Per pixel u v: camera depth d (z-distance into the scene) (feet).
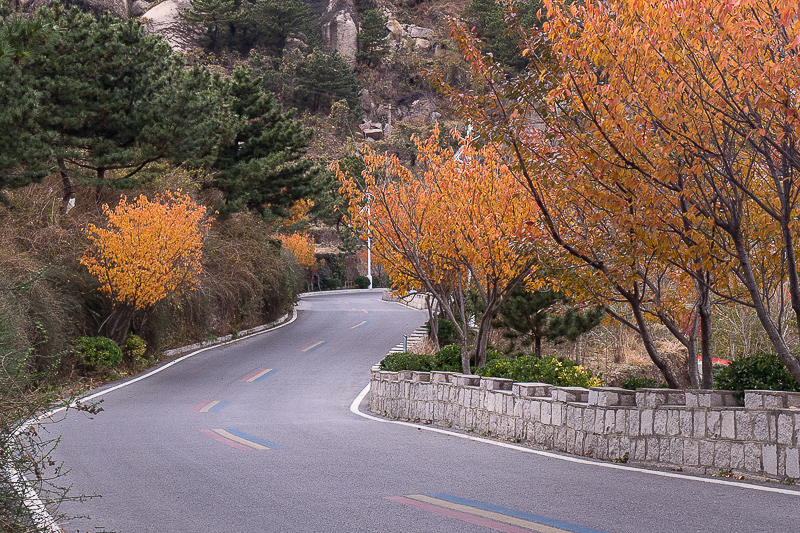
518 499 23.99
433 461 32.63
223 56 349.82
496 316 73.20
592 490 25.38
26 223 82.17
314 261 244.01
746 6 25.77
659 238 29.63
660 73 27.48
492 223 50.72
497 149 45.70
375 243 60.08
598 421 34.24
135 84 88.58
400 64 406.82
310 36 379.35
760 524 19.93
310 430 44.93
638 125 28.55
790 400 26.30
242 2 368.07
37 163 72.43
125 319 84.43
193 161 102.22
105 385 74.95
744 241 32.09
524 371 48.39
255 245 129.29
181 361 95.55
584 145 30.68
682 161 29.71
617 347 97.96
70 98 82.58
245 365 93.45
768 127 27.17
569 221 37.45
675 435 30.30
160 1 365.61
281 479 28.43
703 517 20.88
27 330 62.90
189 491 26.48
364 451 35.88
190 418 52.03
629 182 29.68
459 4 452.35
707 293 38.24
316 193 129.80
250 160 118.73
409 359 64.69
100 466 32.07
